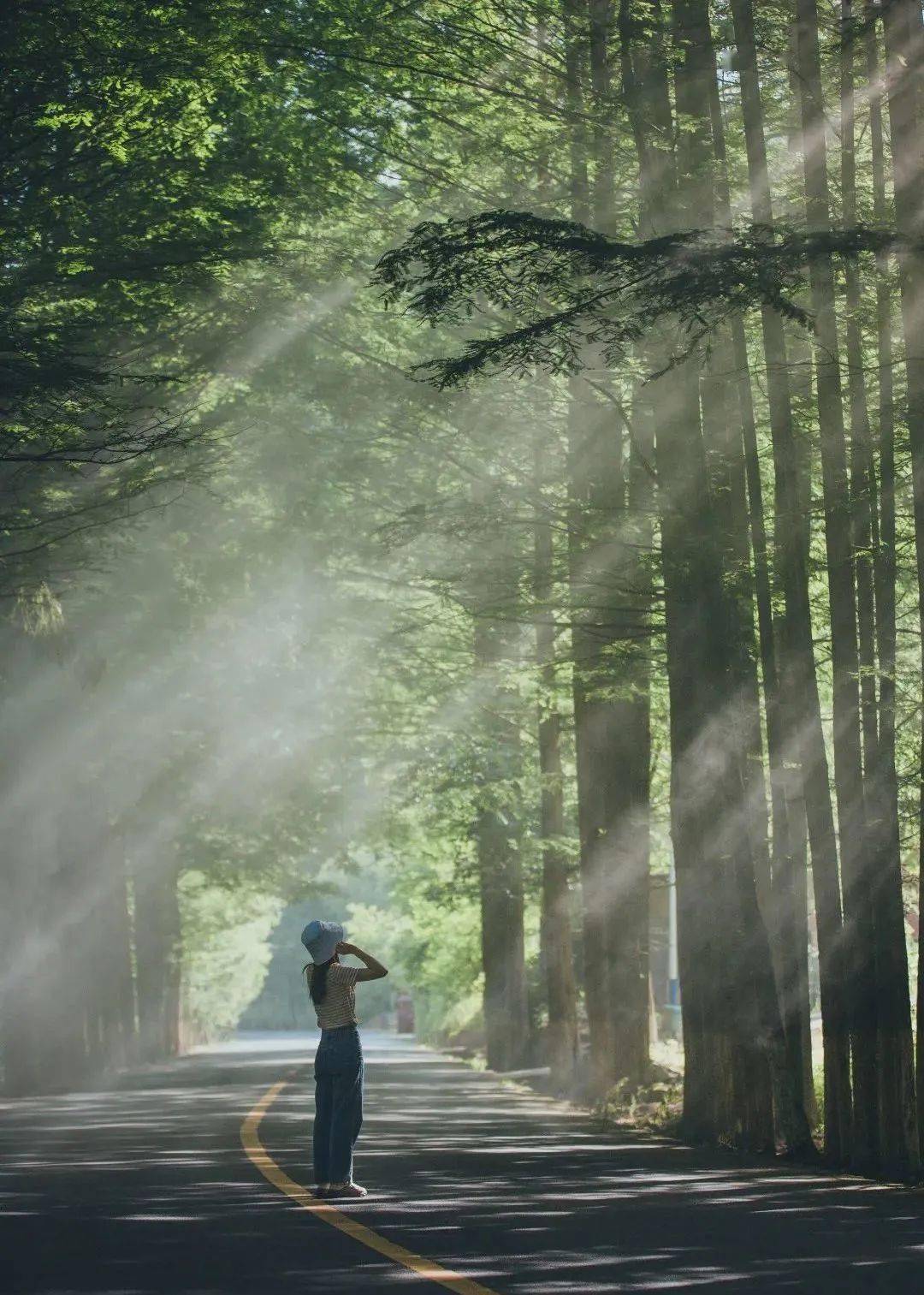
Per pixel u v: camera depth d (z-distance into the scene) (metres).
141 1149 22.00
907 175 20.47
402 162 28.34
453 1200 15.83
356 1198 15.84
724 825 24.53
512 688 39.72
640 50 25.70
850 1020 21.23
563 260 18.98
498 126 27.19
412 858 68.94
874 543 22.34
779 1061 23.25
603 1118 30.14
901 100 20.50
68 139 25.28
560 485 30.62
